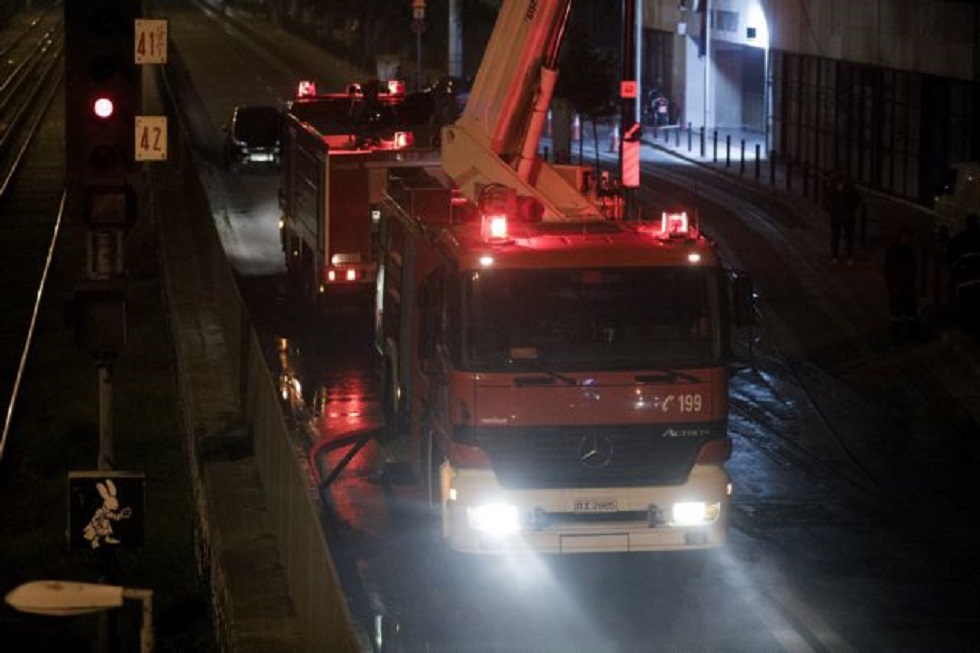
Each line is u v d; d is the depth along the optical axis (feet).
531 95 150.82
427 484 136.98
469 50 619.26
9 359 245.86
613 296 120.37
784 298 248.73
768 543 138.41
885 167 356.38
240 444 153.17
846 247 285.84
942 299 243.19
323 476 158.30
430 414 133.69
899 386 196.75
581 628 116.88
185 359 193.36
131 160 114.62
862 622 117.39
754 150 449.89
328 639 87.76
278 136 394.32
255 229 323.57
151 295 286.87
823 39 382.83
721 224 317.63
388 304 162.91
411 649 111.96
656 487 121.08
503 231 121.80
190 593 140.77
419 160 215.31
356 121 234.17
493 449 119.96
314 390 196.13
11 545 160.15
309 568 98.37
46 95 645.10
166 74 588.91
